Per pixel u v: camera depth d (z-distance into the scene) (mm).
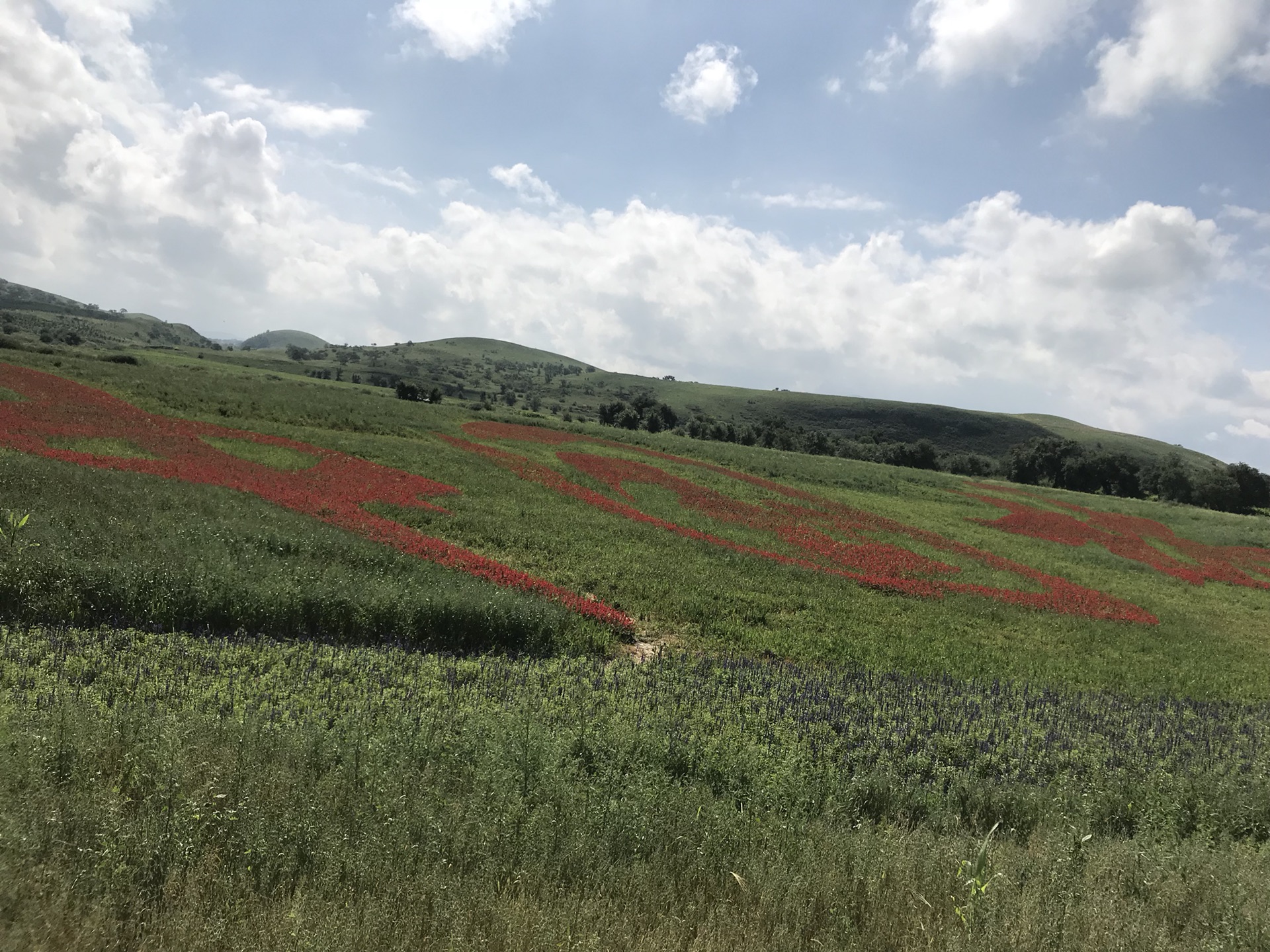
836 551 34156
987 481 71812
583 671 12945
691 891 5066
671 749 8102
